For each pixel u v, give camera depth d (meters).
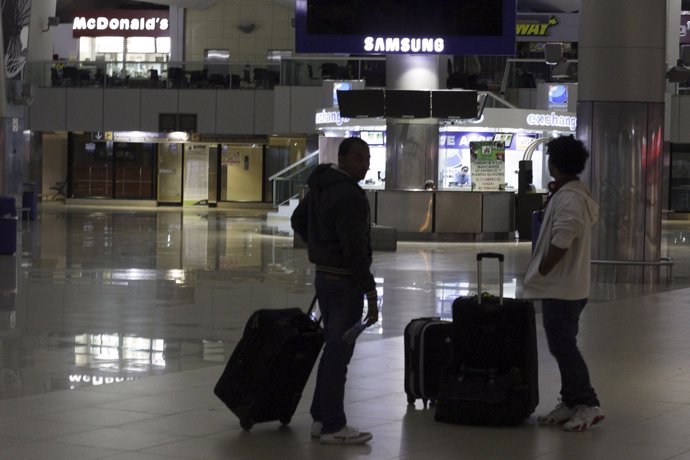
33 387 8.84
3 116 31.58
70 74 44.31
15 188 32.47
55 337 11.47
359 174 7.07
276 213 34.09
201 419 7.71
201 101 43.72
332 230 6.98
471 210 28.09
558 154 7.48
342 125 32.88
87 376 9.34
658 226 18.50
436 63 28.67
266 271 18.95
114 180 45.50
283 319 7.42
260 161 45.22
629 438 7.25
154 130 44.12
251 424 7.35
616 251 18.36
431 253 23.83
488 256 7.70
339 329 7.02
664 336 11.86
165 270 18.83
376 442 7.11
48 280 16.89
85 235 27.34
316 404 7.32
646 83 18.23
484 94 29.47
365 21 26.17
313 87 41.44
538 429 7.50
